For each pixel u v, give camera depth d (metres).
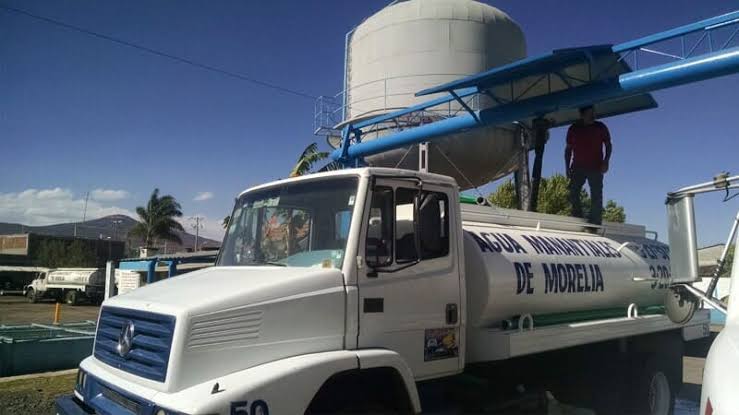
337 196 4.86
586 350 7.13
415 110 13.94
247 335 4.05
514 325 5.93
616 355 7.47
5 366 11.25
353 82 17.47
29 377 10.90
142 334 4.27
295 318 4.25
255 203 5.58
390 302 4.77
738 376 2.57
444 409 5.40
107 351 4.67
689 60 9.44
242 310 4.07
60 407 4.78
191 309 3.94
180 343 3.85
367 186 4.73
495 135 16.03
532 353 5.85
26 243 66.69
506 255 6.03
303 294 4.32
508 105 12.03
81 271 41.72
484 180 17.25
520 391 6.20
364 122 15.36
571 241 7.27
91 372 4.67
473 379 5.79
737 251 3.57
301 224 5.05
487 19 16.69
